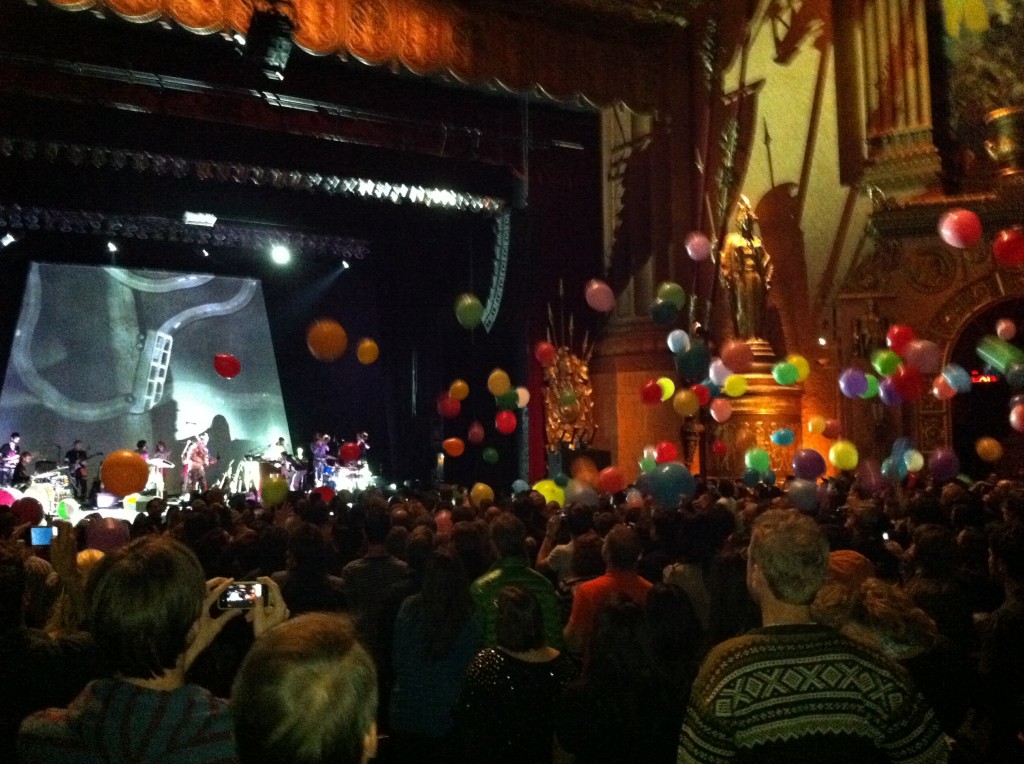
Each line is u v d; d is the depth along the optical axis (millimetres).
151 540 1985
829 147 14141
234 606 2311
